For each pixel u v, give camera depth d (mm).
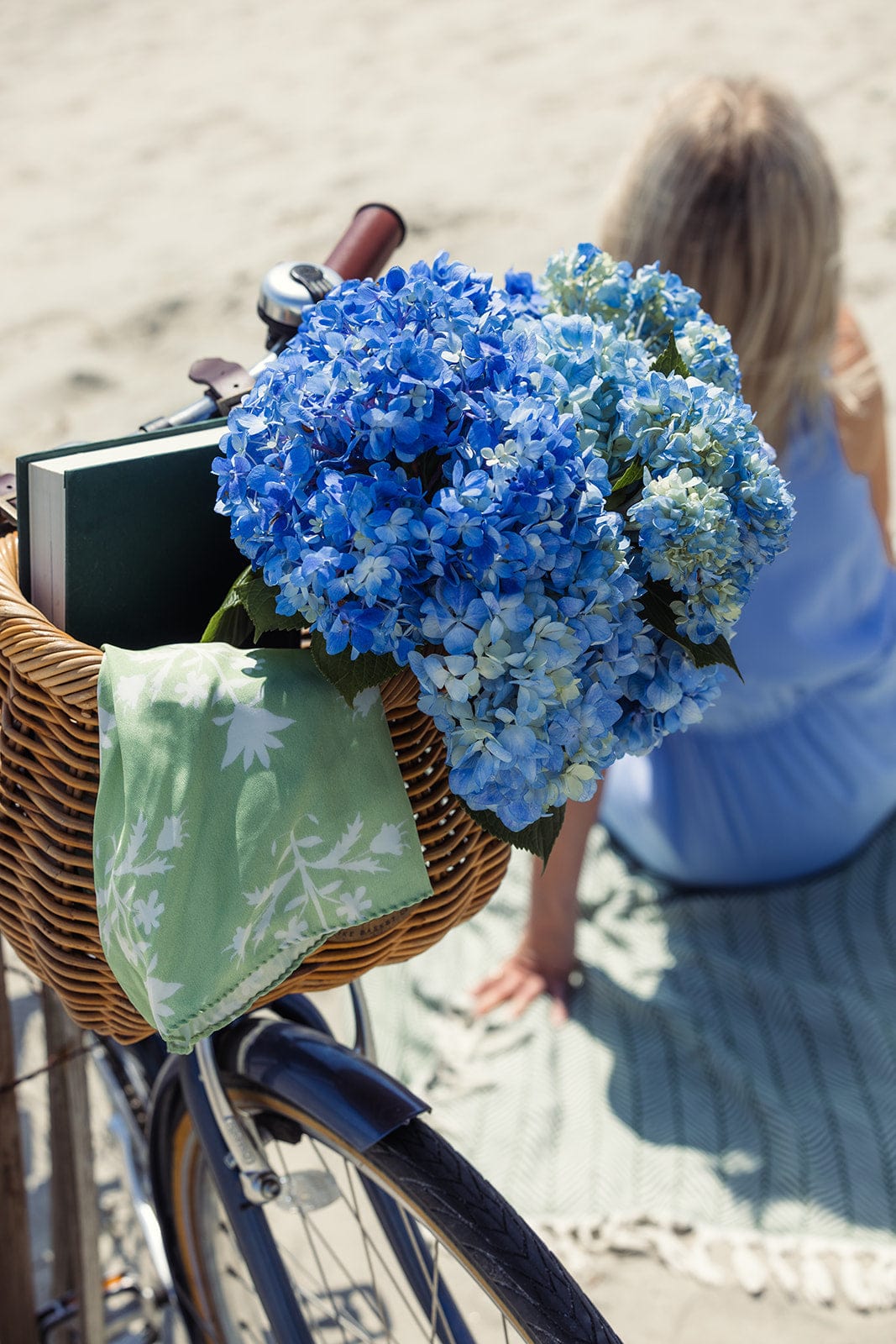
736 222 1557
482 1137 1723
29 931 859
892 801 2029
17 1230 1310
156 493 913
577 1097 1766
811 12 5742
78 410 3488
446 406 725
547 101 5246
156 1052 1363
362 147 4996
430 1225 916
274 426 751
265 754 763
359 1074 987
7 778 828
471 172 4719
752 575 818
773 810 1917
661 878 2082
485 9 6293
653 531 748
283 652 816
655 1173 1658
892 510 2955
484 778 709
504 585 700
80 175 4957
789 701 1855
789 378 1638
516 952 1937
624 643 749
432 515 687
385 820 790
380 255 1210
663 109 1664
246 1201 1084
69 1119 1341
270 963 774
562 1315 846
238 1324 1292
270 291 1091
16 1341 1353
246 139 5148
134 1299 1429
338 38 6117
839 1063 1780
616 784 2012
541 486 703
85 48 6176
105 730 770
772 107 1611
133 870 752
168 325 3883
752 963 1924
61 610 909
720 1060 1775
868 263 3818
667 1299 1514
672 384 784
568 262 978
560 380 769
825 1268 1526
